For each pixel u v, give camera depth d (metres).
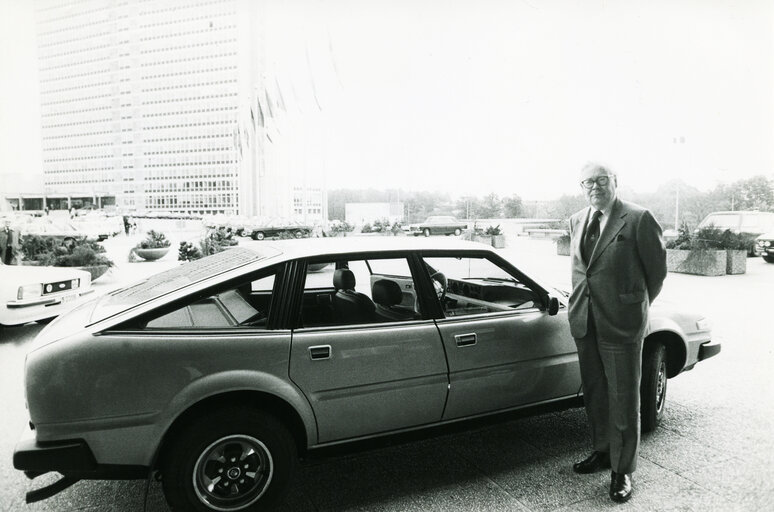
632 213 2.87
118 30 155.50
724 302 9.41
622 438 2.85
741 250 14.01
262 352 2.58
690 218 33.19
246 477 2.57
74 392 2.30
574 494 2.91
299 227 32.06
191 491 2.44
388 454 3.43
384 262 3.25
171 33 150.75
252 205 87.81
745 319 7.88
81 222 28.25
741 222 19.64
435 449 3.51
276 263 2.77
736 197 32.59
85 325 2.50
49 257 12.65
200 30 148.75
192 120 152.38
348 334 2.79
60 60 162.25
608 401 3.10
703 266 13.62
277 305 2.71
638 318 2.86
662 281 2.89
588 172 2.91
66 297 6.88
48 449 2.27
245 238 31.17
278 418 2.67
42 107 165.62
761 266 16.03
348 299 3.03
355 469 3.22
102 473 2.35
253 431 2.54
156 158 156.12
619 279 2.87
